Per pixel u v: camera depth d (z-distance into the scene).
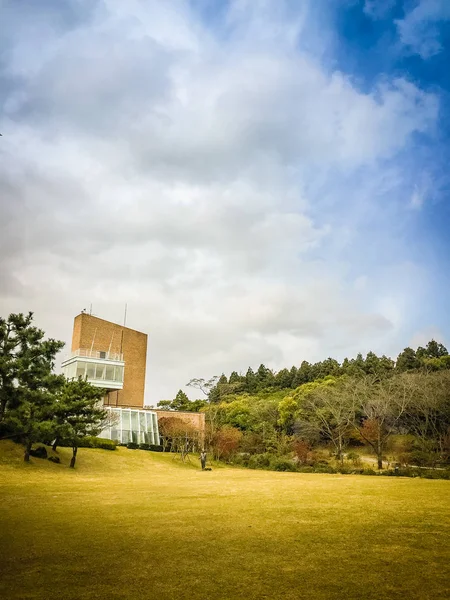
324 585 8.27
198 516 15.09
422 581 8.41
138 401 70.75
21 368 29.06
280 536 12.06
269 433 63.62
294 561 9.77
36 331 30.59
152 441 61.97
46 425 32.25
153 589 8.16
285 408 72.12
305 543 11.30
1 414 28.80
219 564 9.62
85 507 17.12
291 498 19.59
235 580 8.60
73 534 12.45
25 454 34.56
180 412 68.56
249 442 61.50
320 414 57.50
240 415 76.38
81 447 48.47
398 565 9.41
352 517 14.72
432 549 10.62
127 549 10.84
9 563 9.81
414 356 91.31
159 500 19.08
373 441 53.97
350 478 33.25
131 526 13.48
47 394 31.61
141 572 9.13
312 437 61.66
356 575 8.80
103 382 63.88
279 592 7.94
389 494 20.92
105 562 9.83
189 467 48.78
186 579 8.69
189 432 58.84
